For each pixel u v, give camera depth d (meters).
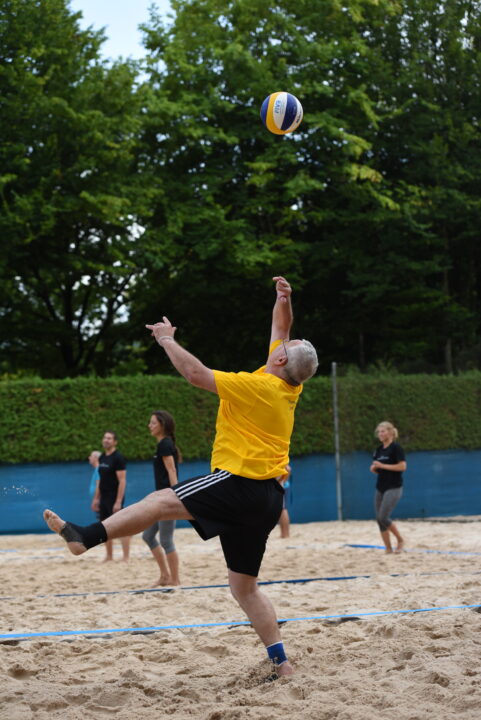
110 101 23.33
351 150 24.28
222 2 26.08
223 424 4.52
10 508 18.91
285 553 12.39
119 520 4.24
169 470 9.30
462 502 19.25
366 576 9.27
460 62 26.97
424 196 26.30
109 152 22.56
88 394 19.52
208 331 28.83
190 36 25.89
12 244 22.00
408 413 19.39
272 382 4.48
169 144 25.52
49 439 19.11
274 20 25.47
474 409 19.39
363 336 29.02
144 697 4.38
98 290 25.28
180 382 20.16
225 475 4.40
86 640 5.89
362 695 4.11
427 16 27.16
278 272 26.09
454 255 28.70
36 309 27.78
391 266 26.11
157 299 27.84
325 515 21.27
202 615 6.97
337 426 19.28
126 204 22.52
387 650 5.06
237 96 25.62
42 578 10.50
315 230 27.86
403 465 11.60
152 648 5.58
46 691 4.48
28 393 19.09
